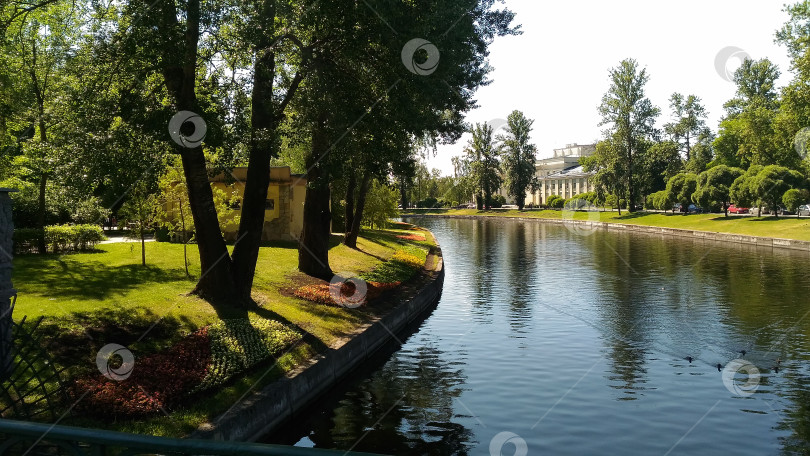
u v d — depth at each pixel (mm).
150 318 11883
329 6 12844
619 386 11812
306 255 20422
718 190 54781
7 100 21594
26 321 10492
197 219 13977
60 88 13352
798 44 39281
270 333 12234
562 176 115250
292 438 9328
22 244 20344
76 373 8719
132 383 8578
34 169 23703
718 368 12883
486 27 19094
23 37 20875
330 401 11188
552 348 14914
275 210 29047
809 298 20812
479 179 96000
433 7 13859
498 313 19625
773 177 48562
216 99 13492
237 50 12469
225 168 14047
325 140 17297
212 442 3002
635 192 75500
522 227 72062
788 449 8789
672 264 31891
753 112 52812
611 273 28766
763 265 30438
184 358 9922
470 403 10961
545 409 10586
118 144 12094
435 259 31938
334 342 12977
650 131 70000
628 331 16516
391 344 15695
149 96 12711
